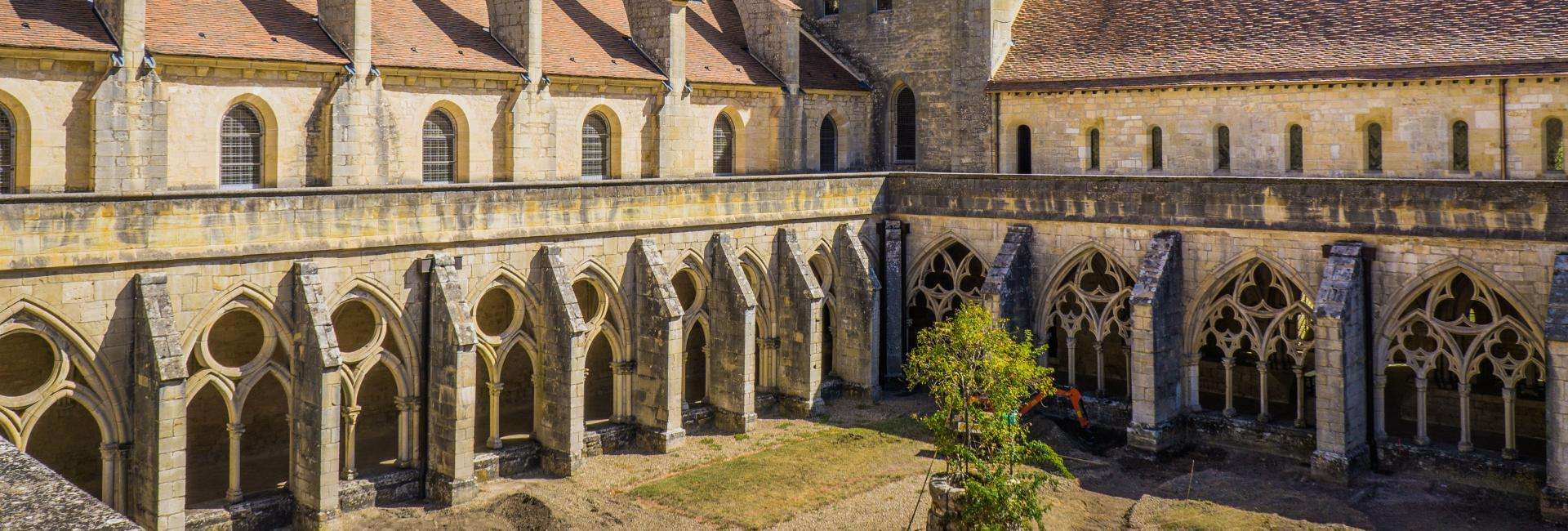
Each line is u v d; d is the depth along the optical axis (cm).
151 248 2869
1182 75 4506
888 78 5372
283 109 3666
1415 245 3547
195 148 3503
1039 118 4931
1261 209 3828
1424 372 3588
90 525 1095
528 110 4209
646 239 3916
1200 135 4500
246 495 3155
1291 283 3847
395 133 3900
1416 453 3597
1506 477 3416
